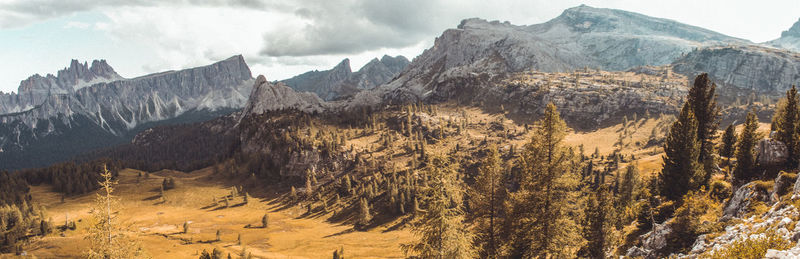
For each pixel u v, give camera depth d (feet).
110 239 114.11
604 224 135.74
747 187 129.18
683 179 173.17
